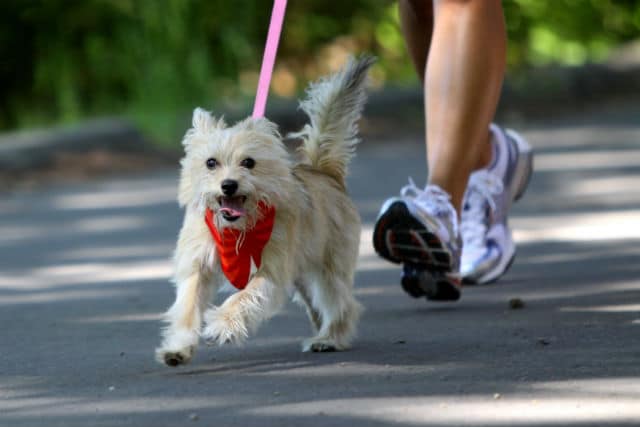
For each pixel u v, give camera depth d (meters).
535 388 7.29
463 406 6.90
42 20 27.34
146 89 25.98
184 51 26.36
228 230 8.47
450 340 9.06
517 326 9.50
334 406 7.00
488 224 11.58
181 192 8.73
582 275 11.94
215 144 8.48
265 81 9.20
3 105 28.28
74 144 22.61
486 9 10.08
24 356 8.94
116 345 9.28
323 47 31.50
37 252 14.84
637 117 27.98
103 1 26.52
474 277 11.39
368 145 24.98
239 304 8.36
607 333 9.01
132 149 23.28
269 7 29.80
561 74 31.70
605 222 15.30
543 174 19.91
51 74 27.20
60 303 11.52
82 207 18.45
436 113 10.09
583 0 37.09
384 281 12.23
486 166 11.60
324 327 9.07
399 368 8.10
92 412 7.07
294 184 8.77
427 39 11.08
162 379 7.97
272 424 6.64
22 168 21.44
